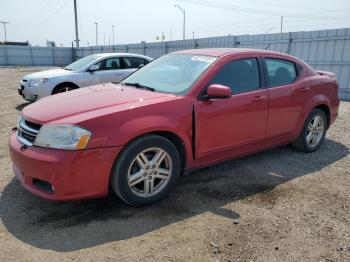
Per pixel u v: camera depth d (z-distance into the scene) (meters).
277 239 3.01
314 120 5.32
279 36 14.39
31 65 38.69
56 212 3.36
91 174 3.09
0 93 12.35
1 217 3.24
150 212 3.41
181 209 3.49
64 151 3.00
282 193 3.92
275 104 4.52
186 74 4.06
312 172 4.59
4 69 29.47
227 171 4.52
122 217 3.30
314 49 13.19
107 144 3.11
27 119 3.36
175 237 3.00
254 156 5.14
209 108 3.79
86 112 3.25
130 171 3.35
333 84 5.54
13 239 2.91
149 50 24.33
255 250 2.85
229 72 4.12
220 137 3.98
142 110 3.36
